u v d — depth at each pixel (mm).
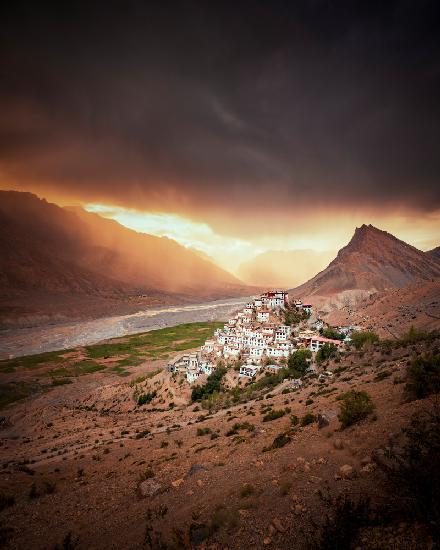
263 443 26438
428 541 8742
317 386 51969
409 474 10820
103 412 83500
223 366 87562
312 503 13320
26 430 74125
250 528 13328
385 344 71750
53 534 20688
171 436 44500
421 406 19953
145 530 17000
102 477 32094
